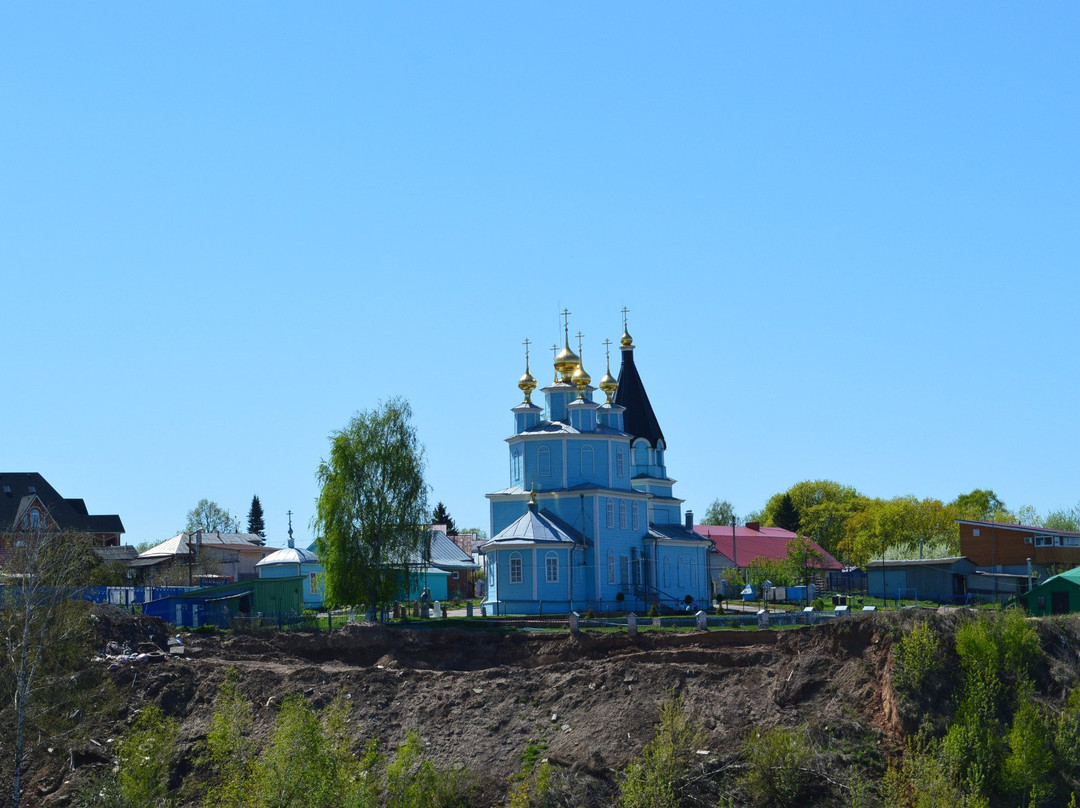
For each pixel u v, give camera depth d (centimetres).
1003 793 6228
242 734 6512
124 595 9512
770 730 6581
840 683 6956
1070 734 6444
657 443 12312
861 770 6375
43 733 6725
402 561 9594
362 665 8181
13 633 6962
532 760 6738
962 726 6438
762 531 16238
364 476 9594
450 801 6397
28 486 14025
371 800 5956
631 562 10981
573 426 11062
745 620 8444
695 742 6525
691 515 12244
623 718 6894
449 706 7188
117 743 6756
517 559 10269
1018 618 6994
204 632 8556
